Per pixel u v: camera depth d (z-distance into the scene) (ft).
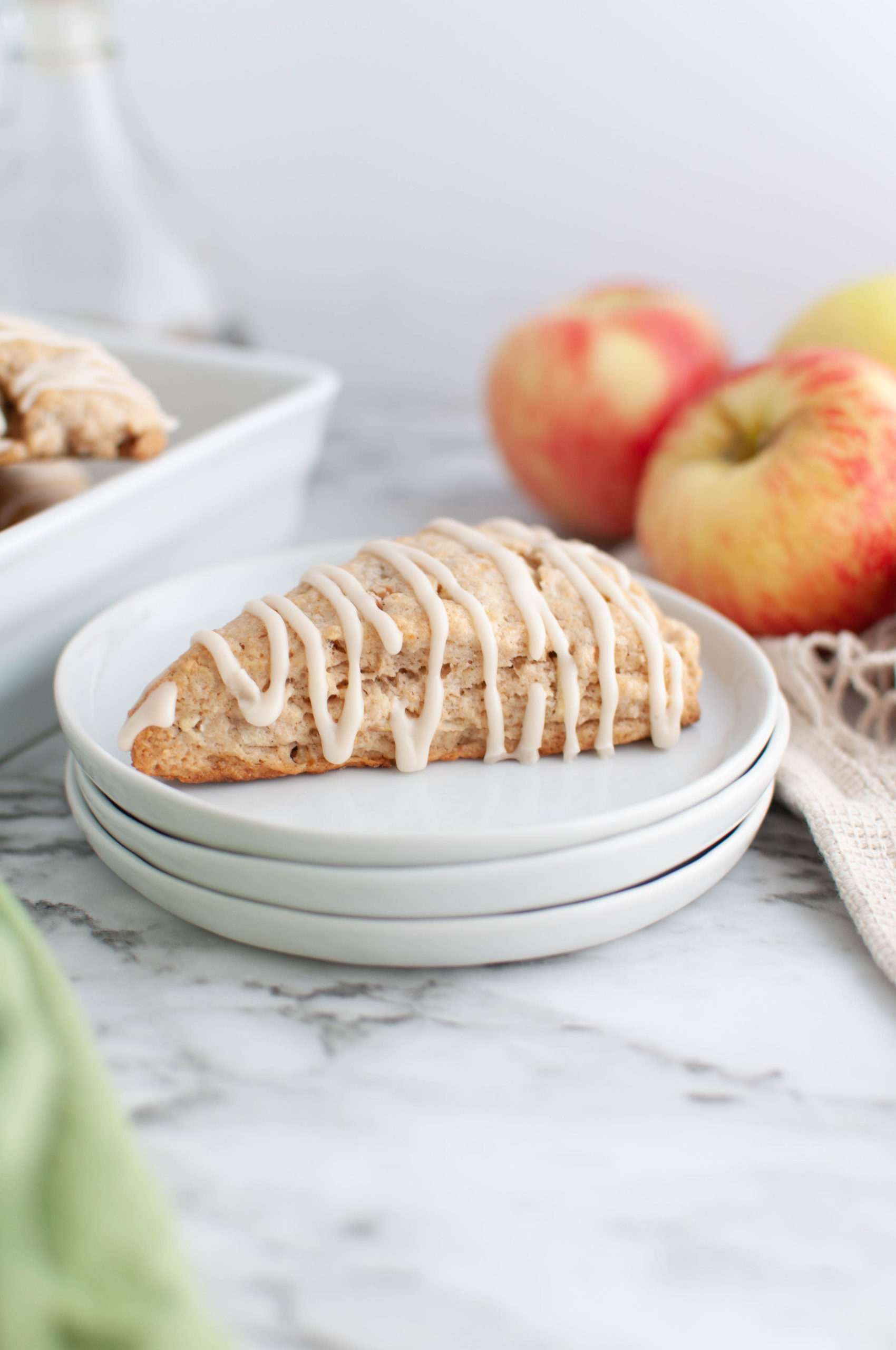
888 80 1.96
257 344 2.01
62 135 1.83
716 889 1.32
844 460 1.50
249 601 1.48
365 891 1.18
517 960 1.23
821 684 1.48
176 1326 0.90
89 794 1.26
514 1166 1.11
